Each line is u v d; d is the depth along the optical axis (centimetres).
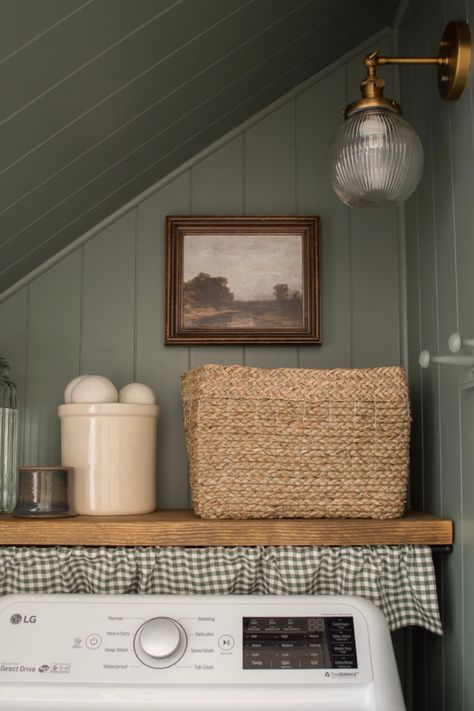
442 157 181
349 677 142
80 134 168
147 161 207
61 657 145
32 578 173
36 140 157
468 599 159
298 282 221
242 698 140
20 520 175
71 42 136
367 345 223
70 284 221
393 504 179
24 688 142
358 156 153
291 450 180
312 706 139
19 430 216
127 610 150
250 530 173
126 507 186
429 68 193
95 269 223
